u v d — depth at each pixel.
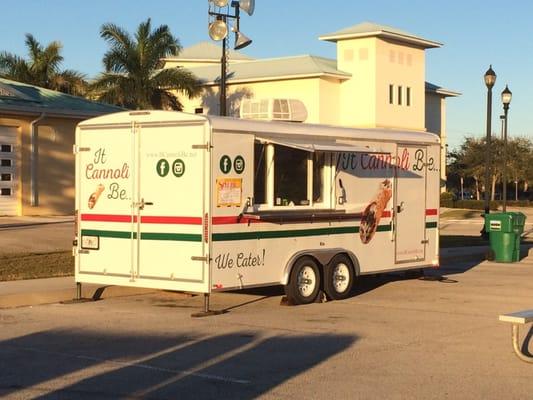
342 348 9.44
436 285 15.52
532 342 9.88
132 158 12.30
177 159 11.78
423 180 15.34
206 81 49.94
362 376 8.05
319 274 13.17
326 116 49.41
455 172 82.50
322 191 13.37
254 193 12.20
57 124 28.30
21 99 27.62
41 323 11.14
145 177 12.16
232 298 13.60
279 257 12.50
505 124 31.16
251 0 18.72
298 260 12.75
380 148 14.31
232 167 11.77
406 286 15.32
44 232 21.45
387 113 50.44
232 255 11.80
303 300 12.88
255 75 50.12
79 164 12.98
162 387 7.61
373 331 10.55
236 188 11.83
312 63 49.69
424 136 15.37
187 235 11.69
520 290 14.85
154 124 12.00
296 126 12.87
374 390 7.50
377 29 48.84
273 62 51.69
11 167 27.09
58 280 14.58
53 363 8.62
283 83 49.97
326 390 7.50
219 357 8.92
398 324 11.10
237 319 11.48
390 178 14.56
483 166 77.00
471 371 8.29
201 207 11.53
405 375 8.10
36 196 27.78
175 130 11.80
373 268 14.21
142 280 12.24
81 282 13.07
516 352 8.70
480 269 18.84
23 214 27.41
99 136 12.70
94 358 8.87
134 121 12.23
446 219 45.06
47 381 7.83
